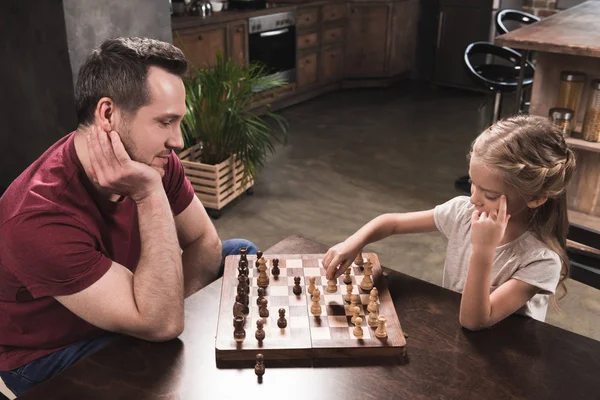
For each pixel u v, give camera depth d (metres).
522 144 1.24
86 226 1.29
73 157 1.32
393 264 2.98
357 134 4.86
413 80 6.59
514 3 5.76
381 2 5.96
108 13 2.93
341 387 1.11
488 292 1.24
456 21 5.92
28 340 1.41
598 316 2.57
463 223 1.54
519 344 1.23
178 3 4.57
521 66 3.28
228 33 4.64
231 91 3.36
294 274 1.44
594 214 3.06
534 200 1.29
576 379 1.14
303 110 5.50
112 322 1.25
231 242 1.83
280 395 1.09
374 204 3.63
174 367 1.17
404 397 1.08
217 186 3.32
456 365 1.17
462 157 4.38
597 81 2.73
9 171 3.37
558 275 1.35
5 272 1.32
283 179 3.98
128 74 1.21
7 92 3.14
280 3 5.42
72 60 2.82
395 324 1.25
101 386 1.11
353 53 6.17
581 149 2.98
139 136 1.26
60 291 1.25
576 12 3.72
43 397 1.08
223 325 1.25
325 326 1.25
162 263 1.28
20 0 2.85
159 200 1.32
